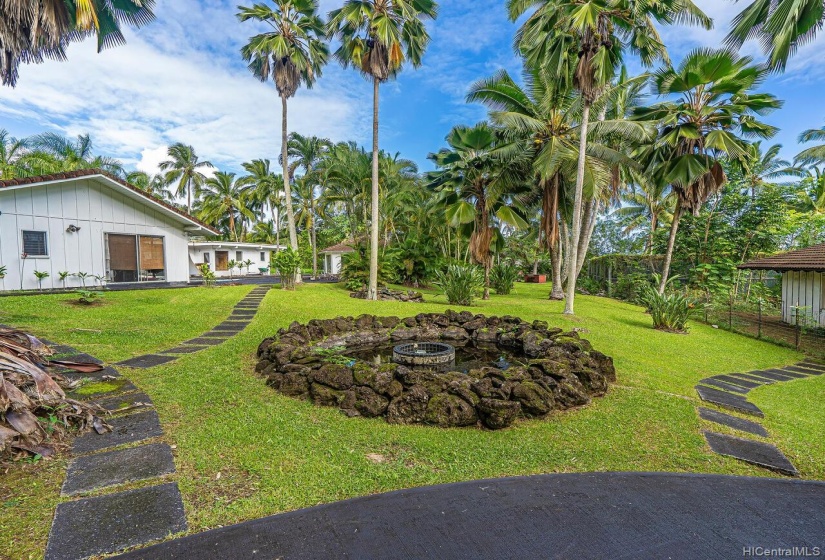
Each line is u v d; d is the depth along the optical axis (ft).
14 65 21.16
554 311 38.63
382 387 13.48
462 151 47.52
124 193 43.19
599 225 101.50
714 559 5.82
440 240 72.84
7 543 6.19
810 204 55.16
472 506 7.32
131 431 10.78
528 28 37.60
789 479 9.02
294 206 111.55
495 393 13.07
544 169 39.50
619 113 51.13
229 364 17.97
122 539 6.36
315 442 10.61
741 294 46.11
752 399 16.79
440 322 29.60
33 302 28.84
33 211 36.32
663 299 33.53
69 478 8.30
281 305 36.11
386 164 81.56
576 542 6.19
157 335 23.31
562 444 11.14
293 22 51.57
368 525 6.64
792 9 15.38
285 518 6.88
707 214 49.78
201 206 137.18
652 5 37.22
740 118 38.09
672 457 10.58
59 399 10.68
